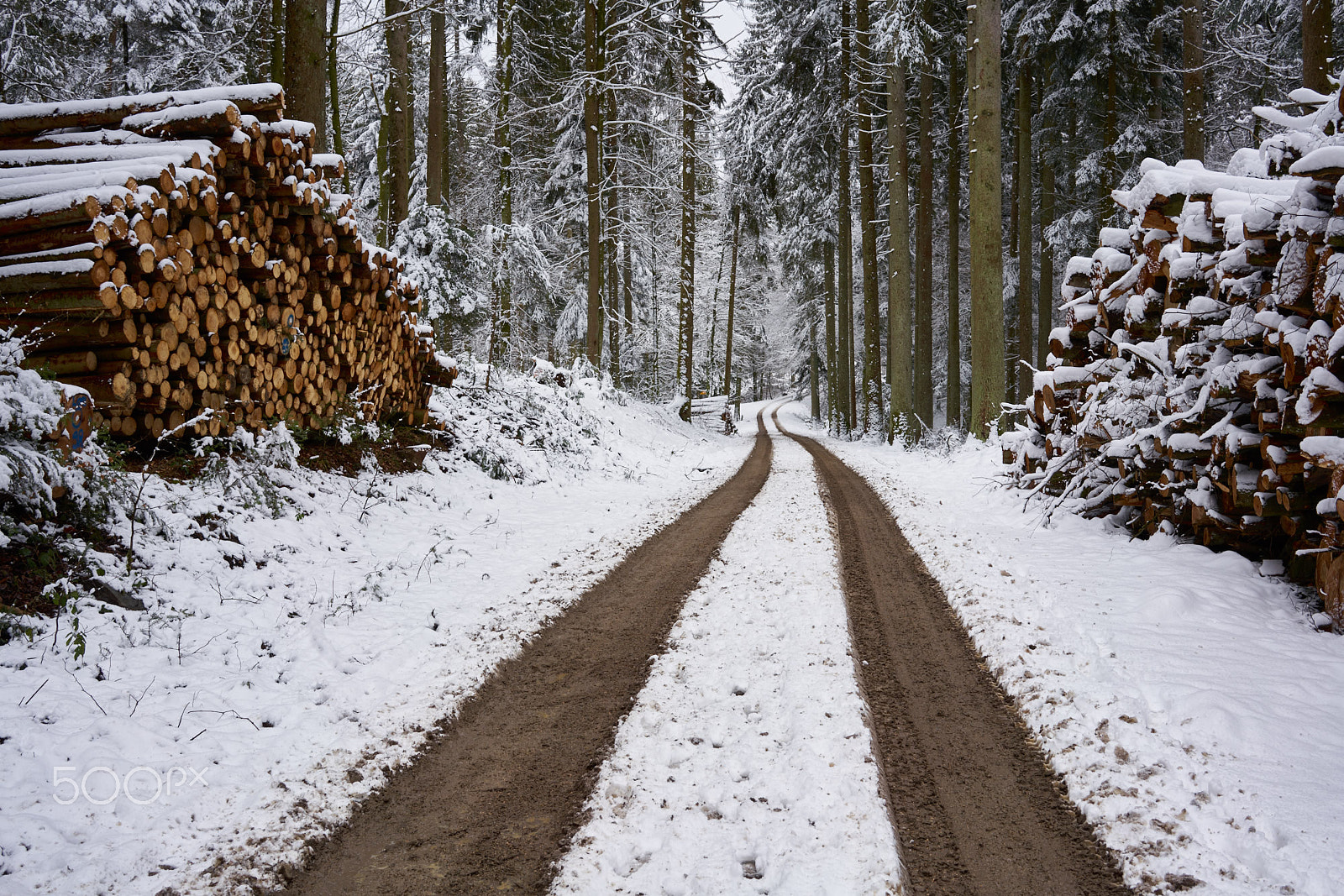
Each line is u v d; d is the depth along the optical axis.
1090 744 3.51
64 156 5.73
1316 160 4.62
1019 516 8.98
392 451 9.43
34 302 4.94
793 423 46.62
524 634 5.27
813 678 4.30
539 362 17.92
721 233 38.09
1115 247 8.34
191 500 5.54
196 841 2.81
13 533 4.21
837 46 23.16
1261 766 3.21
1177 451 6.27
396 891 2.62
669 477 15.51
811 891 2.50
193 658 4.21
